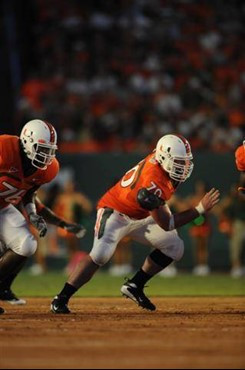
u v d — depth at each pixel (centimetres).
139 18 9731
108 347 2548
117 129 8525
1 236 3475
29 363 2275
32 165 3444
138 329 2991
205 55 9362
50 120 8588
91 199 7638
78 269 3547
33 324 3159
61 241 7538
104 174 7644
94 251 3512
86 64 9206
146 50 9375
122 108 8700
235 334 2844
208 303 4269
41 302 4291
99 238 3516
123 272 7356
